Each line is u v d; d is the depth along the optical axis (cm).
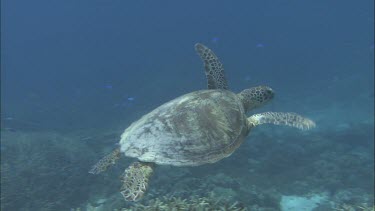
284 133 1761
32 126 1988
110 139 1516
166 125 493
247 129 541
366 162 1400
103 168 505
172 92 2919
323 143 1555
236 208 709
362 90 2753
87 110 2791
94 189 1095
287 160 1360
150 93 2975
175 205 707
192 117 498
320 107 2453
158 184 1057
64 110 2808
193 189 967
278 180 1237
